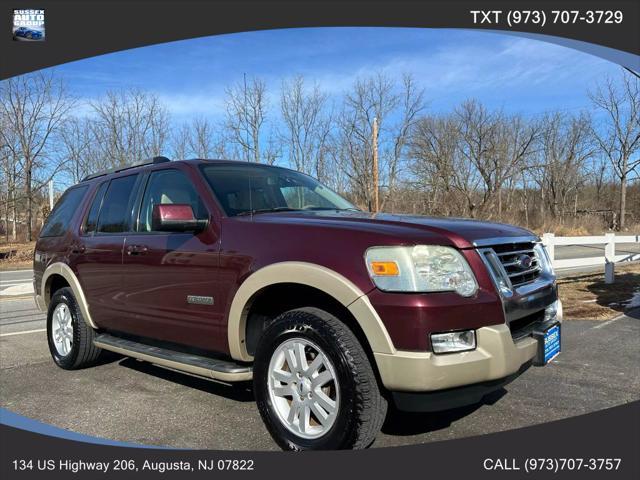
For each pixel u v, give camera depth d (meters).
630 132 49.41
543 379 4.29
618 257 10.09
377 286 2.63
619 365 4.64
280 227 3.10
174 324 3.62
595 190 56.00
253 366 3.11
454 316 2.58
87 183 5.20
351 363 2.64
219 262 3.28
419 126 40.91
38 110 34.16
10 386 4.41
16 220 35.28
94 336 4.76
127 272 4.04
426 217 3.35
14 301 10.00
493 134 41.06
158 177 4.13
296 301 3.20
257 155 31.73
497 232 3.07
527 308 2.98
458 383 2.56
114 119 33.44
